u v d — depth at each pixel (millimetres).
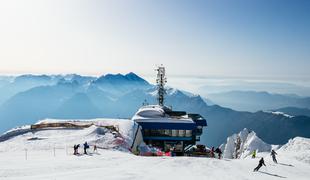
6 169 26859
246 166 36250
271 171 33406
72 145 48531
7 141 53219
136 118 85062
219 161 39281
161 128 81938
